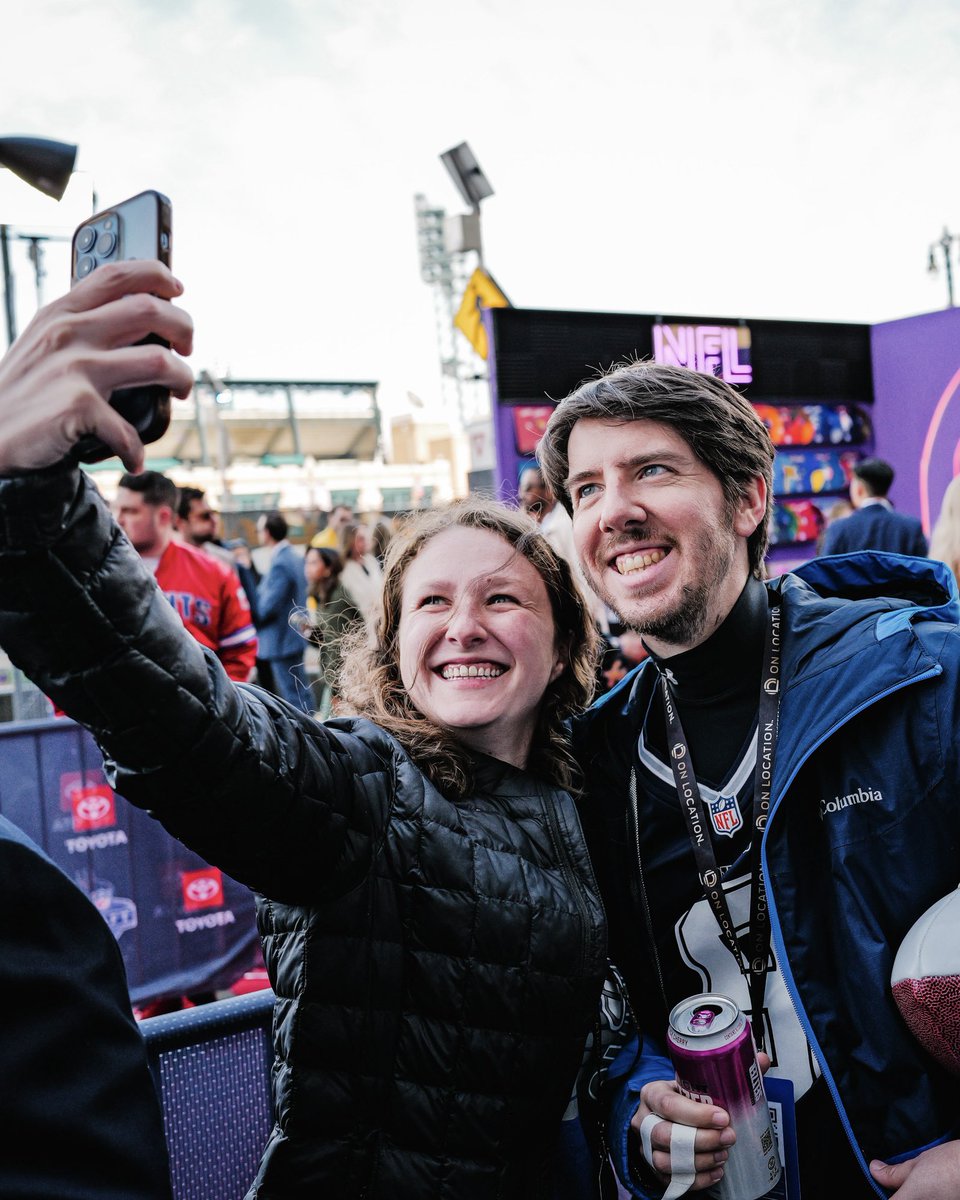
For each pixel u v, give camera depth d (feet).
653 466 4.51
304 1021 3.60
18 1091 2.37
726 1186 3.87
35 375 2.30
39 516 2.65
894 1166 3.89
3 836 2.49
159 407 2.41
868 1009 3.99
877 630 4.35
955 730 4.06
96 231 2.62
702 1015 4.01
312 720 3.79
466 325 27.50
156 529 12.87
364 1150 3.66
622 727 4.94
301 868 3.51
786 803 4.25
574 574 4.78
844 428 27.53
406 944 3.82
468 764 4.25
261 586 21.25
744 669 4.58
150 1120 2.57
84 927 2.58
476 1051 3.81
